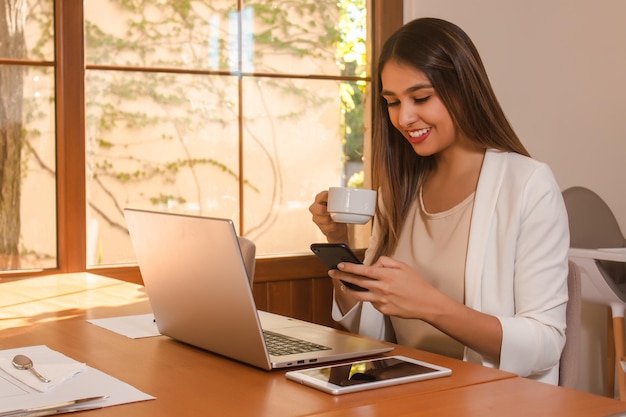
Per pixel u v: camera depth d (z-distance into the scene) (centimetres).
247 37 316
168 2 301
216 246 123
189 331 142
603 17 375
